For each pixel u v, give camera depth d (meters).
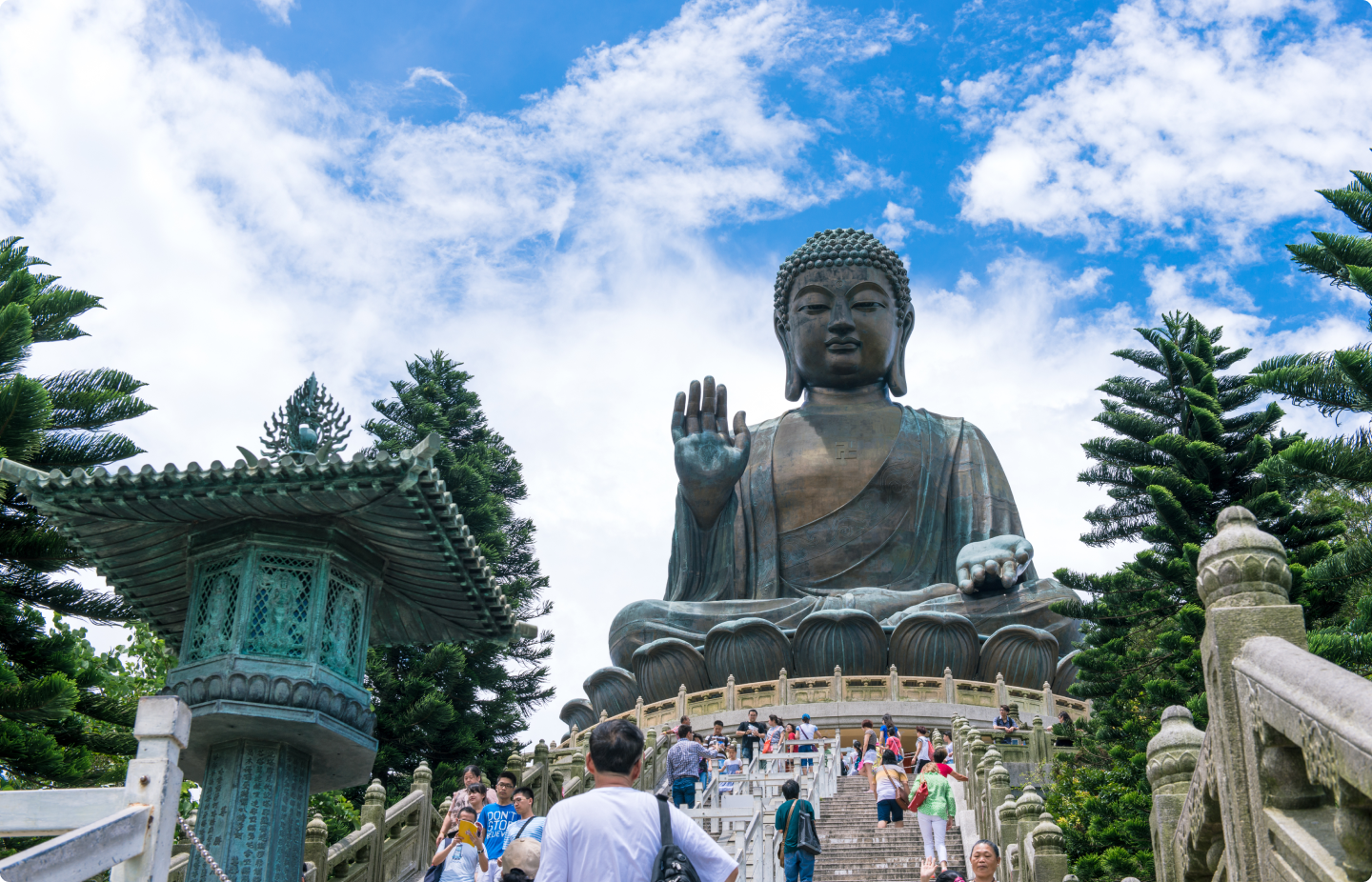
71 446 19.16
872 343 44.62
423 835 16.72
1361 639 17.84
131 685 26.12
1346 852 4.77
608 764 5.75
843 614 36.75
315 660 10.82
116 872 6.62
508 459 40.03
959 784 21.78
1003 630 36.56
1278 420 24.05
